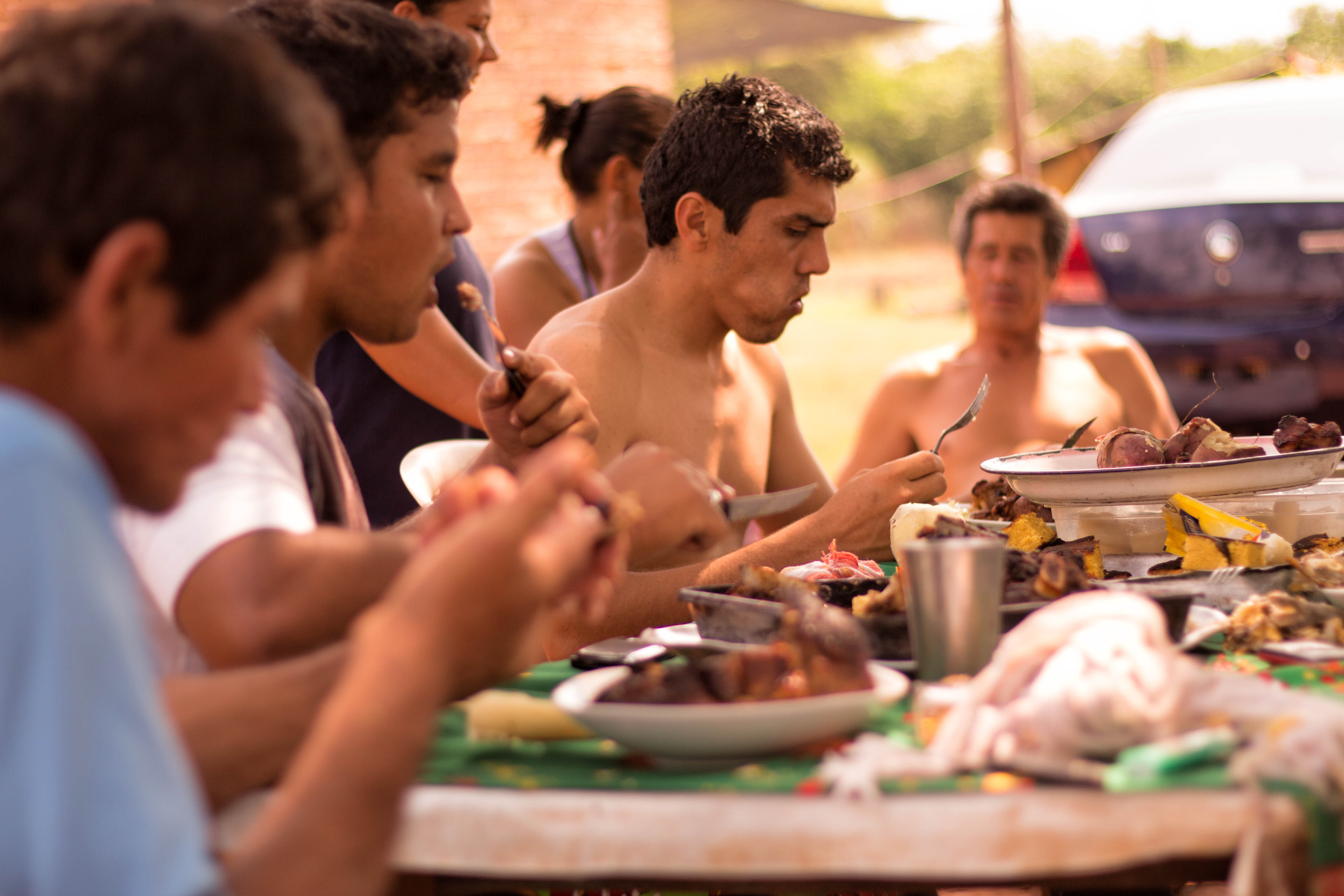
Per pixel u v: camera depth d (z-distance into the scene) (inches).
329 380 106.0
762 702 38.4
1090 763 35.1
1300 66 450.0
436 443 89.0
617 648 54.1
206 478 42.0
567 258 133.6
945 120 1560.0
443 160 51.3
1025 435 128.6
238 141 26.7
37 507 23.2
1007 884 40.0
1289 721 35.4
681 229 83.5
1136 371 133.3
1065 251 131.6
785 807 34.1
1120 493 65.1
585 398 80.5
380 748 27.9
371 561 42.0
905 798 33.7
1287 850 31.9
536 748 41.3
